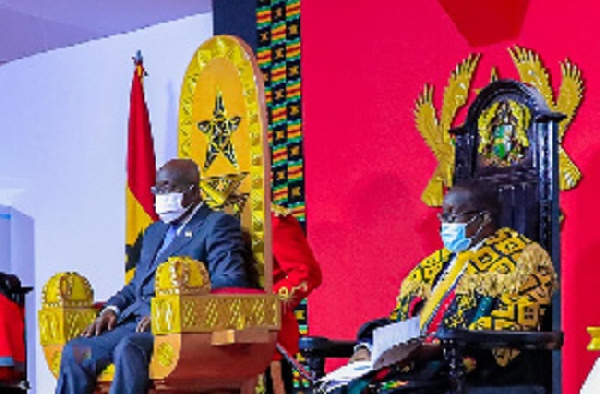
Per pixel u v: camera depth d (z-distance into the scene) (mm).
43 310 6891
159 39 11305
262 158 6805
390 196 9062
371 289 9148
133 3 10742
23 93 12453
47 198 12180
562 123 8031
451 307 6520
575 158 7977
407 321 6066
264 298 6156
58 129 12125
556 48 8133
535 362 6301
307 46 9719
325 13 9602
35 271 12234
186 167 6734
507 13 8344
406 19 9047
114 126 11648
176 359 5852
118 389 5969
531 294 6254
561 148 8016
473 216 6527
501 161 7246
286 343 7203
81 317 6887
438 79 8805
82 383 6348
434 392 6348
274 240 7371
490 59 8492
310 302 9570
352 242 9297
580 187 7945
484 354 6301
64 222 12023
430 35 8891
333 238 9422
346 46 9438
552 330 6430
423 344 6184
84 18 11211
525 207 7027
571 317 7938
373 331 6195
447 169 8578
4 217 12477
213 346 5941
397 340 6023
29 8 10953
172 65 11195
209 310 5926
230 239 6562
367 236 9195
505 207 7148
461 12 8500
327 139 9516
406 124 8984
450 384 5758
